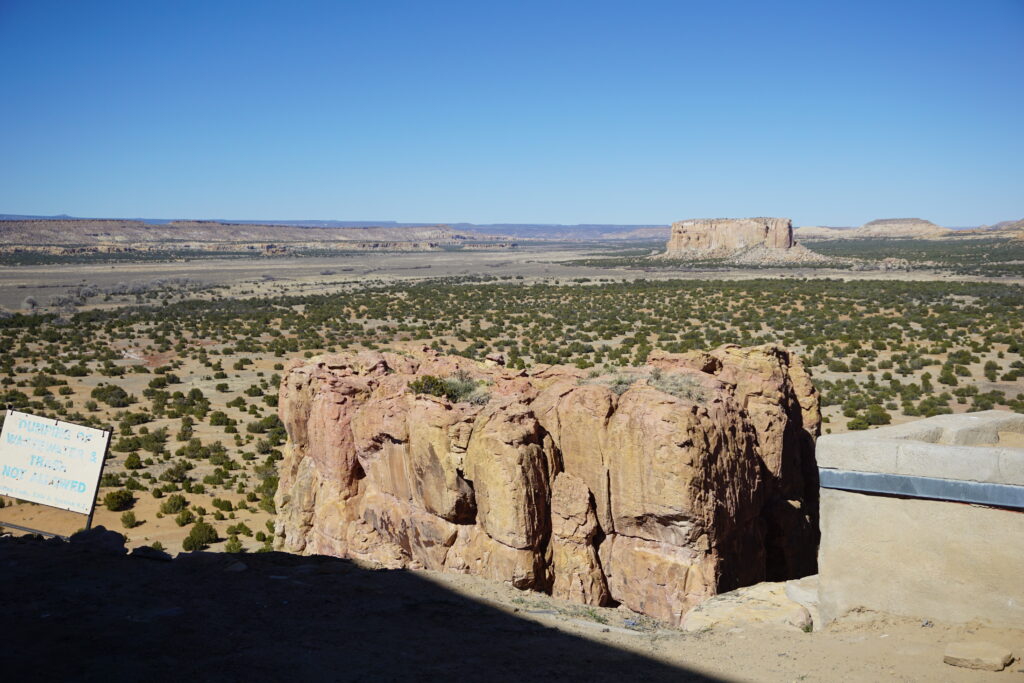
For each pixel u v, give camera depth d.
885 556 11.70
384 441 21.69
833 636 11.48
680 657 11.76
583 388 18.66
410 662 11.17
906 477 11.45
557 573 18.11
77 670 10.27
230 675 10.28
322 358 26.00
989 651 9.77
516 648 12.15
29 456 20.03
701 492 16.47
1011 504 10.62
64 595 13.72
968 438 12.55
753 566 18.70
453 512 19.25
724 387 19.83
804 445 23.66
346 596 14.82
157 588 14.55
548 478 18.48
